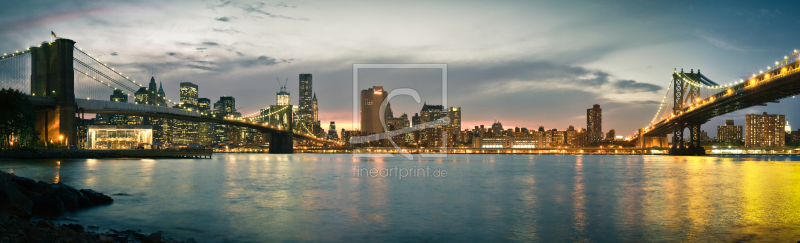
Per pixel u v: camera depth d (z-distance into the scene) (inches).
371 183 2172.7
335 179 2431.1
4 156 3627.0
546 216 1158.3
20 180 1018.1
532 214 1189.7
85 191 1219.2
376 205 1350.9
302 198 1520.7
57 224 853.2
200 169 3270.2
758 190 1881.2
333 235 912.9
